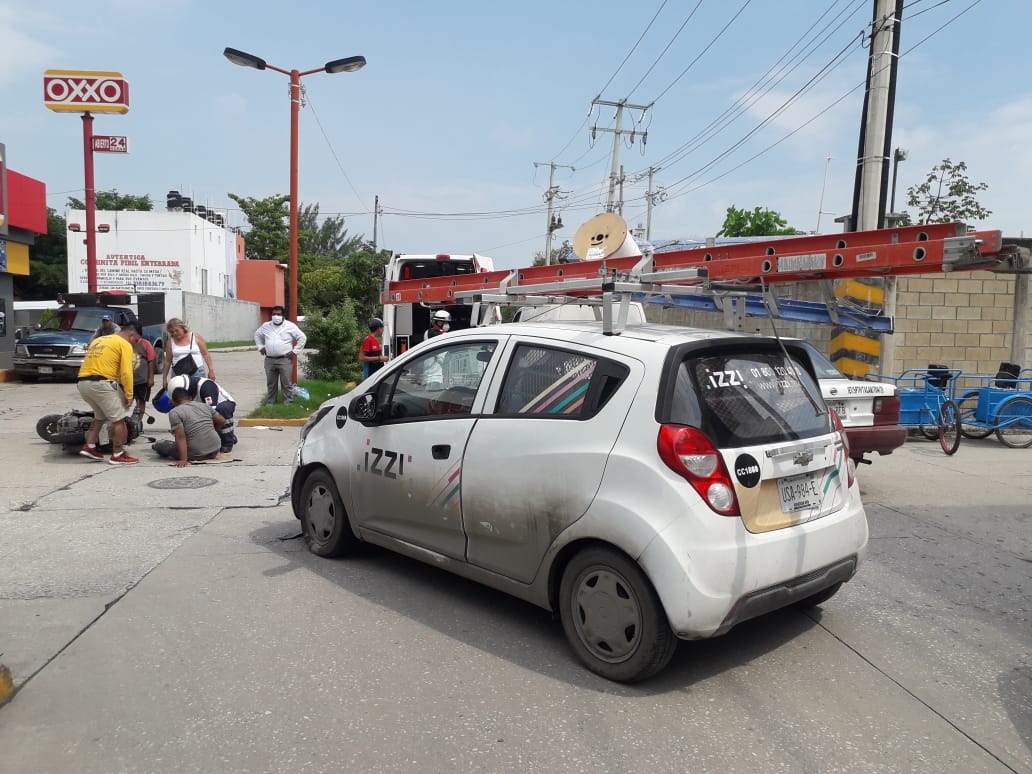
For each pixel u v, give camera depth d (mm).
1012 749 3301
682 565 3510
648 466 3646
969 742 3352
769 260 4098
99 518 6703
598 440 3855
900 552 6094
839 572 4137
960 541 6414
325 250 84250
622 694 3725
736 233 29750
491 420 4398
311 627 4461
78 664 3975
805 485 4035
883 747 3305
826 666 4066
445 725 3428
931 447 11383
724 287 4625
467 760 3164
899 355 13969
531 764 3145
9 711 3518
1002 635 4504
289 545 5988
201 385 9438
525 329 4535
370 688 3754
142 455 9727
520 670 3959
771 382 4133
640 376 3828
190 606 4754
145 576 5273
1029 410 11164
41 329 20094
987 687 3861
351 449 5324
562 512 3945
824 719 3525
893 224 14414
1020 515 7281
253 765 3117
